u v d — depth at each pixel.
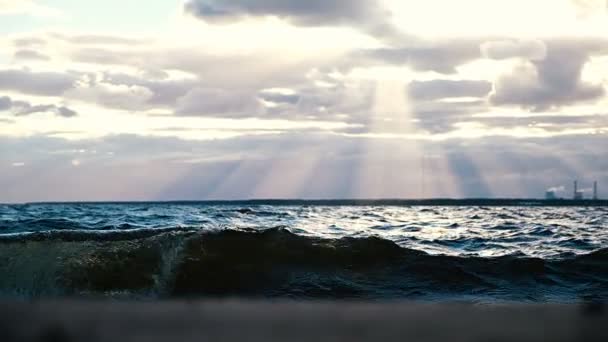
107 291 12.42
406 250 14.94
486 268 14.25
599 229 33.72
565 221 46.09
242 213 52.94
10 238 13.11
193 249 13.97
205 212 54.41
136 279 12.80
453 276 13.81
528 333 2.69
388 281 13.65
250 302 3.79
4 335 2.52
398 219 48.53
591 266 14.74
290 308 3.44
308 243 14.95
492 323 2.95
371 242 15.18
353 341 2.47
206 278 13.37
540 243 23.59
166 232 14.35
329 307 3.50
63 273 12.46
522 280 13.76
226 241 14.48
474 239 25.36
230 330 2.71
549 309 3.47
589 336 2.66
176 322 2.92
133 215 45.47
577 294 12.73
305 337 2.56
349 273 14.07
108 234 13.73
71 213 50.94
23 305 3.46
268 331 2.67
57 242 13.16
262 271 13.73
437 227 35.19
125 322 2.87
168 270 13.29
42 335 2.52
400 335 2.60
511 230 31.69
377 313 3.25
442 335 2.63
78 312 3.19
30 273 12.38
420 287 13.31
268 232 14.87
